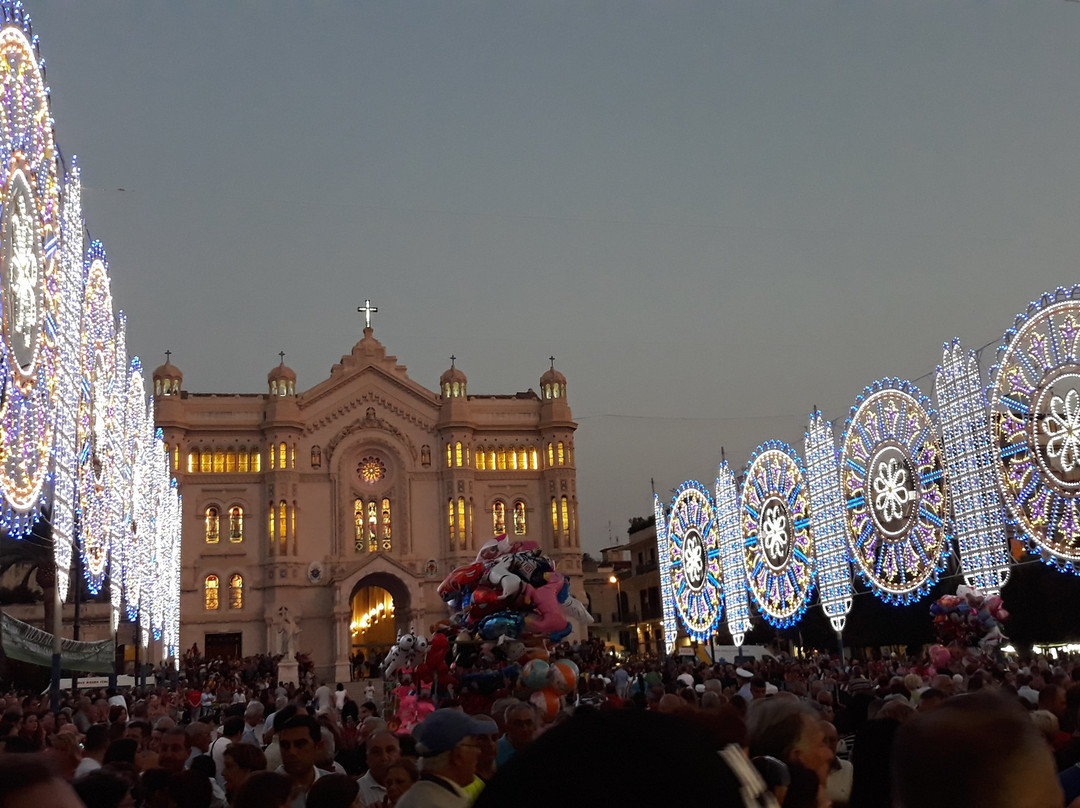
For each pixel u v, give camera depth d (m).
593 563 126.62
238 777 11.49
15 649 28.41
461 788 9.09
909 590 43.75
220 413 94.19
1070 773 8.56
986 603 38.31
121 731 18.12
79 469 31.53
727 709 7.52
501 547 32.41
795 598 52.66
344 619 89.06
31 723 19.31
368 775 12.73
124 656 65.50
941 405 40.84
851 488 47.56
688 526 63.25
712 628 60.56
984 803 3.53
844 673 37.91
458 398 96.50
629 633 114.44
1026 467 37.03
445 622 32.19
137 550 45.88
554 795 2.49
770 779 6.79
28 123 23.95
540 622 30.53
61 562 29.75
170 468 90.62
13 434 23.12
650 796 2.47
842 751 13.95
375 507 94.50
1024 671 27.53
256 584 90.88
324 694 32.66
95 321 33.41
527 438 98.94
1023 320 36.38
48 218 25.61
